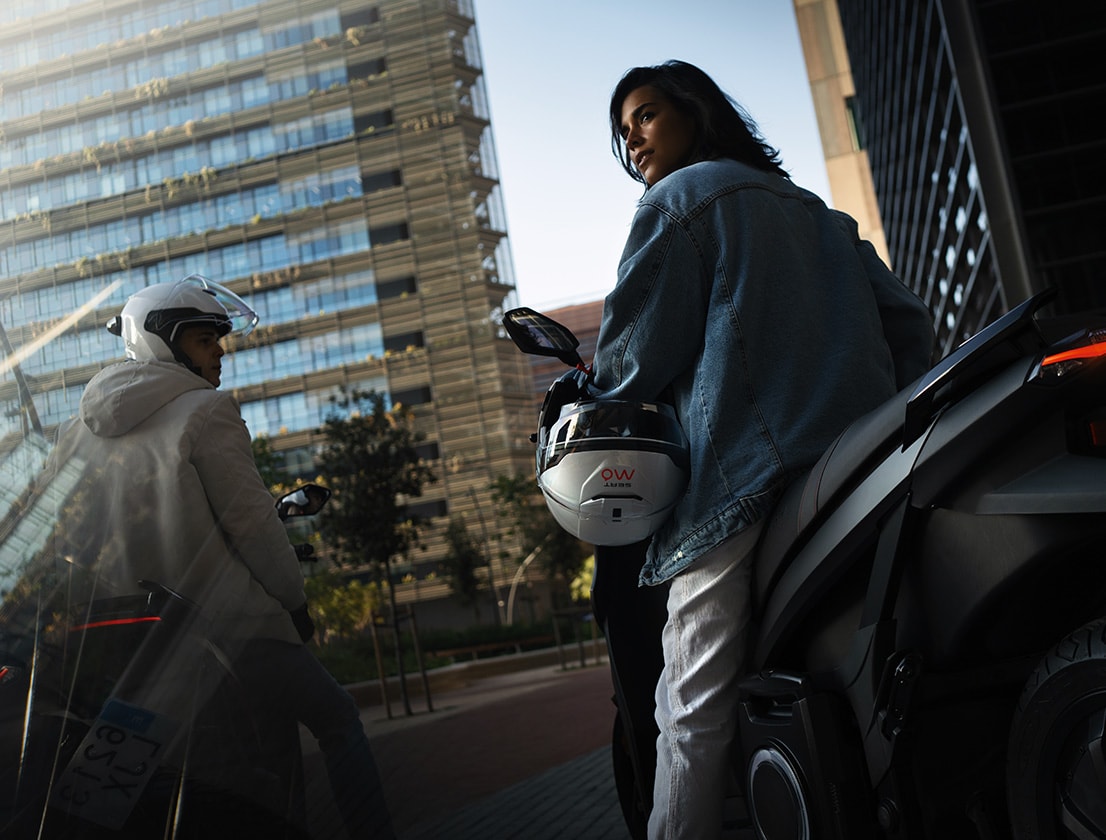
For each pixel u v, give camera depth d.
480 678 20.73
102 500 1.35
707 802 1.66
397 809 1.55
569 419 1.73
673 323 1.73
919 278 45.34
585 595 39.31
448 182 48.28
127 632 1.27
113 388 1.42
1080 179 27.67
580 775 4.59
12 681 1.18
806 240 1.81
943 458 1.27
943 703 1.33
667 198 1.77
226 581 1.46
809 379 1.68
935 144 34.94
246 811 1.32
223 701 1.35
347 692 1.62
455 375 57.41
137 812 1.21
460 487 57.78
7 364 1.25
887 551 1.35
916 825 1.33
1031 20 28.36
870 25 43.12
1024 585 1.23
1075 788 1.12
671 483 1.71
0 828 1.16
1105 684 1.09
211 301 1.77
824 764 1.40
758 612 1.64
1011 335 1.21
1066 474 1.16
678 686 1.69
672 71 2.02
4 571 1.19
